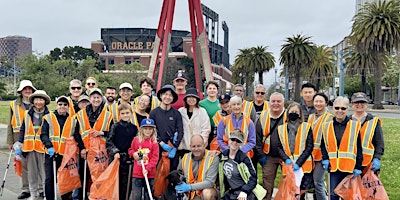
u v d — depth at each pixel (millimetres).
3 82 84438
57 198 7461
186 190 5961
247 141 6461
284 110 6586
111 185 6328
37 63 63375
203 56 26484
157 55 27781
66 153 6875
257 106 7453
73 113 7668
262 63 64125
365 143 6090
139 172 6293
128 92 7547
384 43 43844
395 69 63469
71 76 68688
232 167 5984
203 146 6188
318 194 6395
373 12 44406
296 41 53688
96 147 6836
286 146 6309
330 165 6125
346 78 70625
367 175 6137
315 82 69875
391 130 19469
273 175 6699
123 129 6602
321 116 6492
